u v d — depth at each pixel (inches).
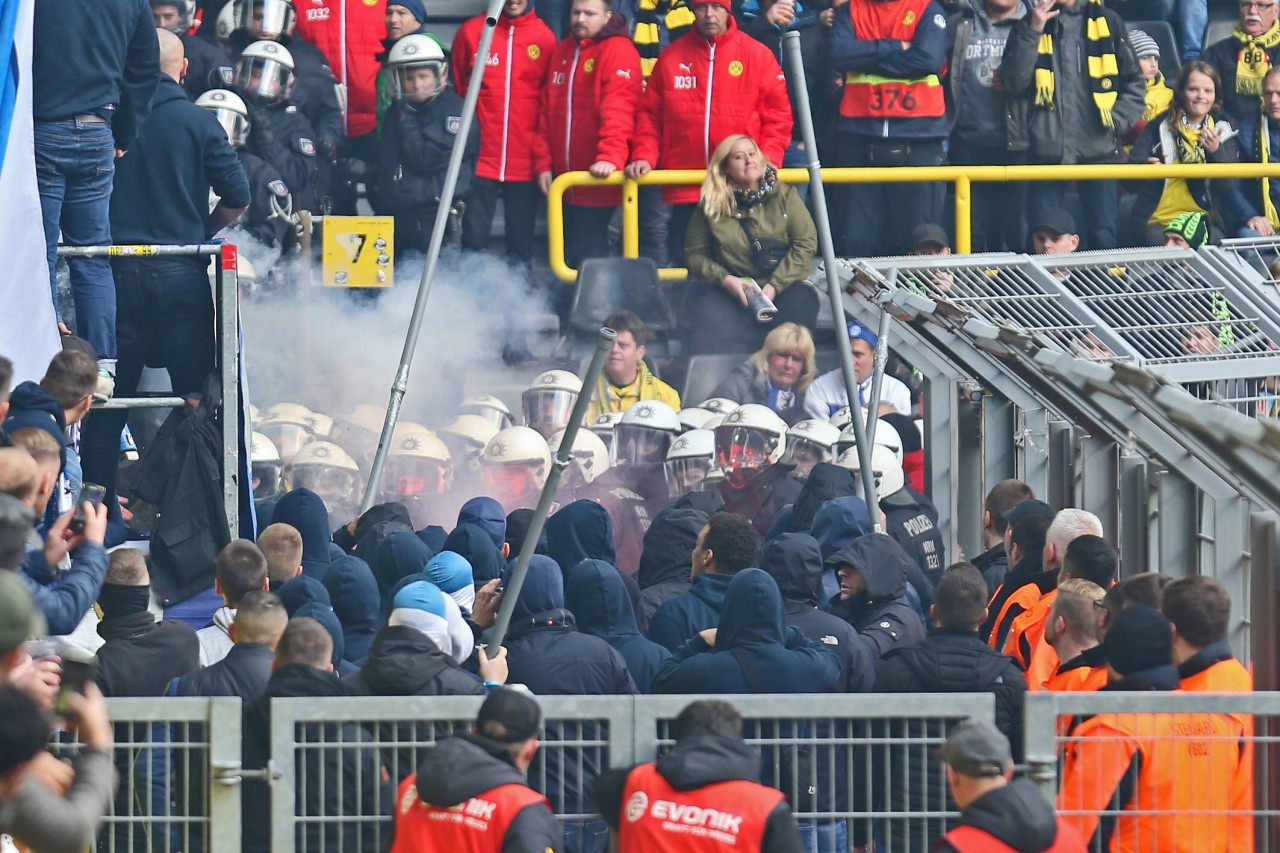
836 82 1590.8
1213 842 628.1
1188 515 879.7
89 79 1003.3
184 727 609.3
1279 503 652.1
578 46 1550.2
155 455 1045.2
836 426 1358.3
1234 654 829.8
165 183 1104.2
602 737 620.4
